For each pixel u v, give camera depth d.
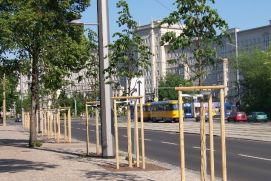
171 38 10.56
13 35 23.05
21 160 18.83
